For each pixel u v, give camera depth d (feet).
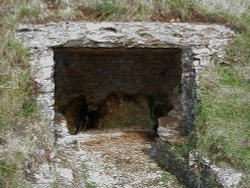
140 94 31.65
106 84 31.86
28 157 19.52
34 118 21.62
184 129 23.57
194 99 22.91
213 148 20.36
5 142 19.60
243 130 20.57
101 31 23.41
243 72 23.08
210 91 22.44
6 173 18.35
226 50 23.76
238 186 18.47
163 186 21.74
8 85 21.58
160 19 24.53
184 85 24.13
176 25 23.81
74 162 22.52
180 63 26.30
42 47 22.90
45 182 19.20
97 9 24.45
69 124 29.55
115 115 30.12
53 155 21.27
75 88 31.58
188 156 21.42
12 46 22.61
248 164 18.98
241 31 24.36
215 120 21.08
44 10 23.81
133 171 23.11
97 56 31.35
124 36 23.54
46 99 22.44
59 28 23.16
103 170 23.07
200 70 23.24
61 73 31.19
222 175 19.06
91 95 31.81
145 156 24.73
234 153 19.56
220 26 24.12
